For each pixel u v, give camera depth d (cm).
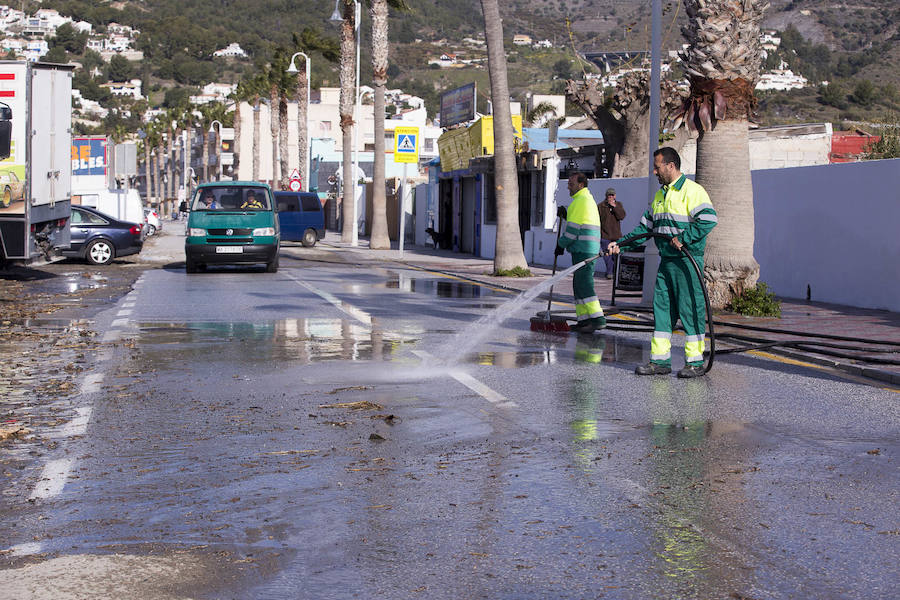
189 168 13225
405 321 1477
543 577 451
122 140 14012
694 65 1585
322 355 1127
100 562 466
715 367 1076
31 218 2067
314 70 14888
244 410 816
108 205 4438
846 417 803
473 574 455
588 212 1348
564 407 836
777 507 558
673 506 559
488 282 2305
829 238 1875
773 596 431
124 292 1964
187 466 639
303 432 735
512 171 2534
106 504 559
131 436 723
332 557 475
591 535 509
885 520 536
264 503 560
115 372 1006
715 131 1587
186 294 1919
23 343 1220
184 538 501
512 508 553
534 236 3284
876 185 1739
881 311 1688
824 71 16350
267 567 462
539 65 19800
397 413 805
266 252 2495
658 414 810
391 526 521
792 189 1991
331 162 9112
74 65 2255
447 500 567
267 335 1303
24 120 2036
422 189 5241
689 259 987
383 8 4088
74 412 808
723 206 1588
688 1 1603
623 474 624
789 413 818
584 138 4466
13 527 519
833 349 1159
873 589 440
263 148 13375
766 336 1305
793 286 1998
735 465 648
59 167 2223
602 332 1377
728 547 492
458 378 977
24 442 707
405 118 10775
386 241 4216
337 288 2095
